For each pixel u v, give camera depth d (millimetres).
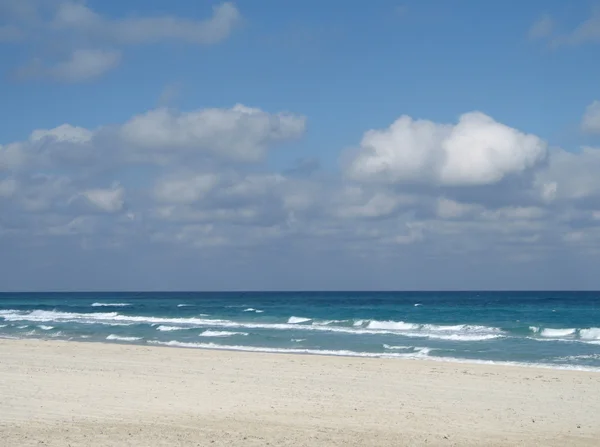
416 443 11195
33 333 39438
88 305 93125
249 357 24500
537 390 17219
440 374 20000
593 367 22719
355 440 11312
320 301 108875
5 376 18797
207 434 11539
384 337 35281
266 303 99562
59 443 10617
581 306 79625
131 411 13695
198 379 18609
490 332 38844
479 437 11805
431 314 60531
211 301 112500
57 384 17281
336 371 20594
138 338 35281
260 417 13273
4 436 11102
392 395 16281
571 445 11289
